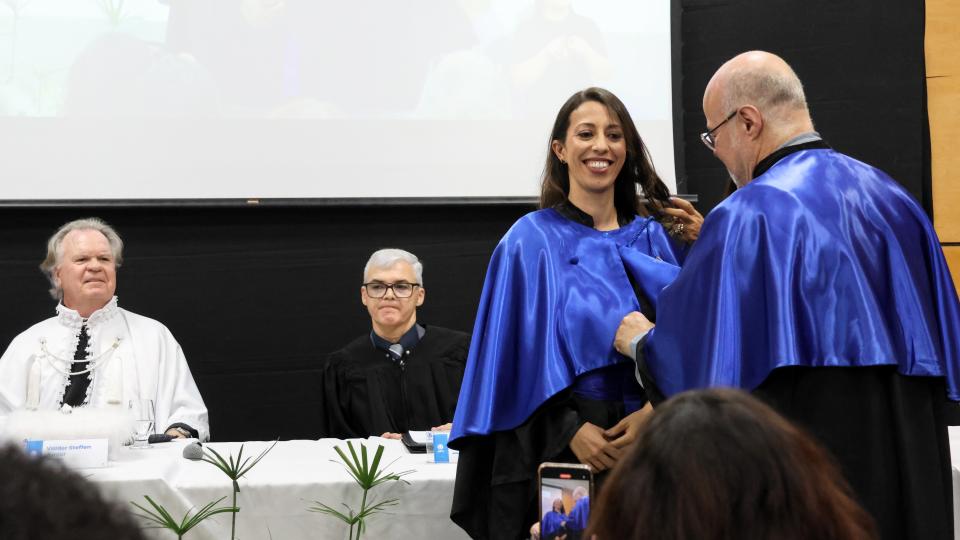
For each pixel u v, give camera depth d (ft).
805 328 4.93
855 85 13.78
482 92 13.29
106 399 10.52
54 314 12.73
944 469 5.12
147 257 12.99
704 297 5.15
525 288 6.22
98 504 1.46
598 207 6.57
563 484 4.99
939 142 13.78
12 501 1.40
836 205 5.16
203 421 10.82
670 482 2.25
